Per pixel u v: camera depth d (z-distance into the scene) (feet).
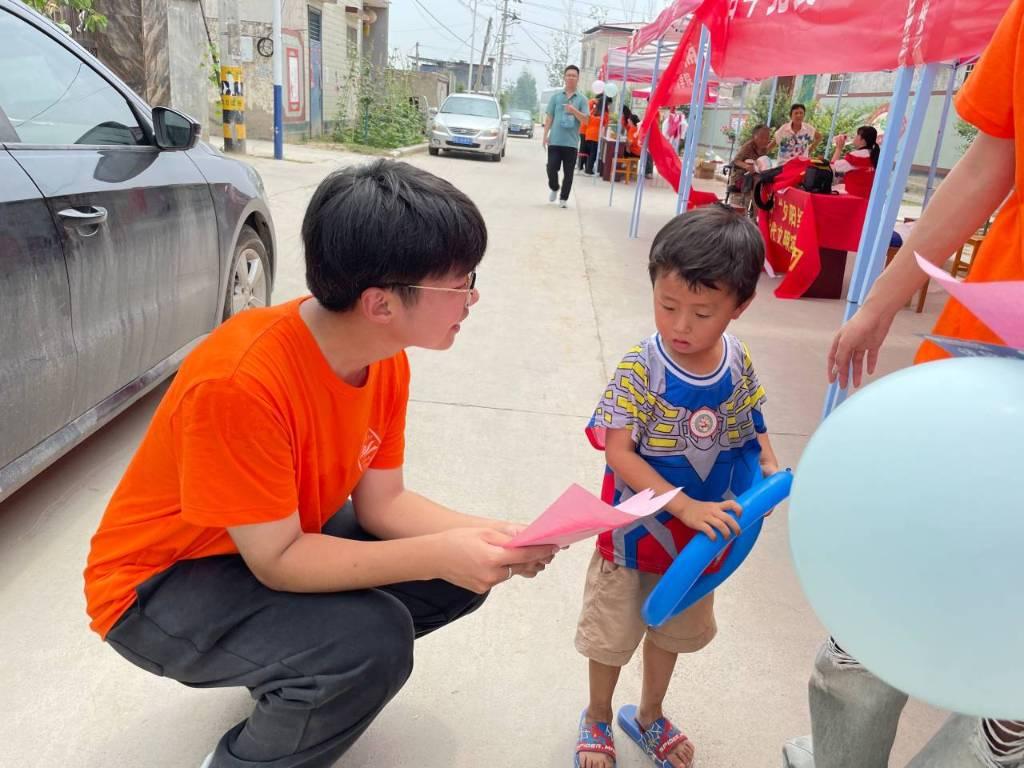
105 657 6.49
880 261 9.96
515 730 6.03
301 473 4.62
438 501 9.23
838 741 4.36
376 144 56.44
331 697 4.51
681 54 22.62
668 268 4.61
